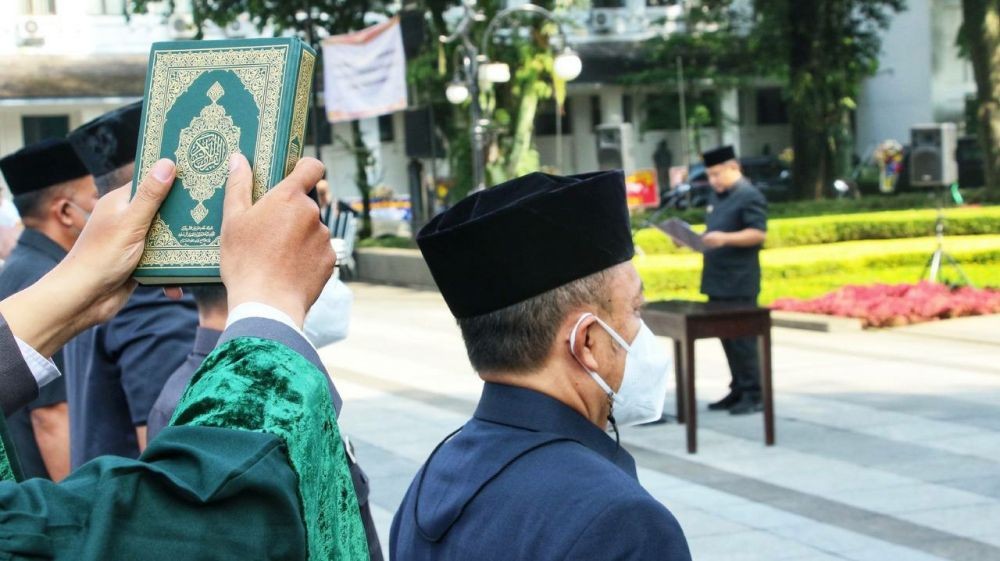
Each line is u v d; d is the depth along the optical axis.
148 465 0.95
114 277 1.23
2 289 3.46
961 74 38.94
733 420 8.40
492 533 1.82
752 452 7.43
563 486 1.79
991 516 5.94
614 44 36.81
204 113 1.22
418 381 10.35
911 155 16.92
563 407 1.93
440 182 27.34
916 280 16.48
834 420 8.30
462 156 21.27
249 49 1.24
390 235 25.89
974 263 17.31
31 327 1.22
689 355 7.40
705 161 8.95
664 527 1.75
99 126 2.90
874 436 7.77
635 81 35.28
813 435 7.86
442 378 10.48
